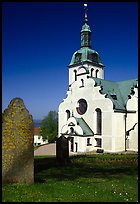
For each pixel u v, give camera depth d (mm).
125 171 20844
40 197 11484
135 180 16984
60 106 68500
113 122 55875
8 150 13484
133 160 29344
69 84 73062
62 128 63500
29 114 14148
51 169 21141
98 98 59156
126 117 59000
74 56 72938
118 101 59906
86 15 73750
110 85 63469
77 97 64250
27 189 12641
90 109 60844
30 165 13883
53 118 99938
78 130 59469
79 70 64438
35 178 16047
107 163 26562
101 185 15062
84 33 72938
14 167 13508
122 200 11656
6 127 13609
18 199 11000
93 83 60656
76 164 25203
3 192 11867
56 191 12750
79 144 58906
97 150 57250
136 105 59188
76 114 64250
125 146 57969
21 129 13820
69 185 14328
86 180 16594
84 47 72750
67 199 11438
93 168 22391
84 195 12289
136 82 61938
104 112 57656
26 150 13820
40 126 101438
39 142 110875
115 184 15531
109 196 12312
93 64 70938
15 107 13922
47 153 54406
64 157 25031
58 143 25109
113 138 55594
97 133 59344
